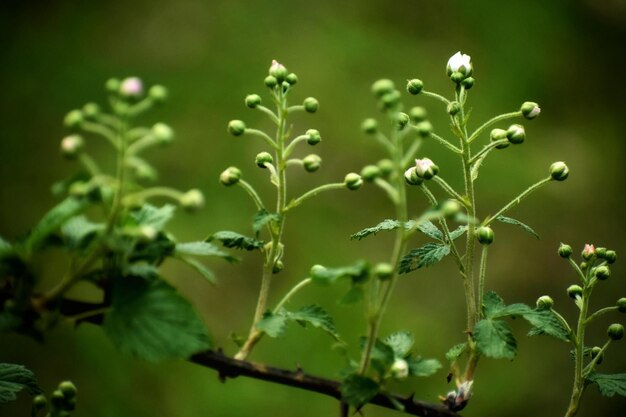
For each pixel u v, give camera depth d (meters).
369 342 0.68
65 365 1.95
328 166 2.43
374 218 2.35
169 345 0.66
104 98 2.62
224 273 2.17
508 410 2.03
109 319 0.66
